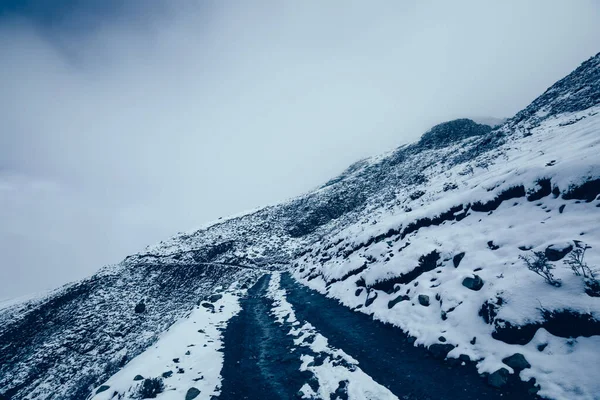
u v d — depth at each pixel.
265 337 12.15
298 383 7.82
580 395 4.64
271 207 83.25
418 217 14.95
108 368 18.00
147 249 67.38
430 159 58.25
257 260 49.22
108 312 41.47
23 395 29.17
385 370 7.34
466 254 10.06
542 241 8.08
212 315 16.47
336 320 12.05
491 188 12.13
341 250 21.41
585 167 8.53
